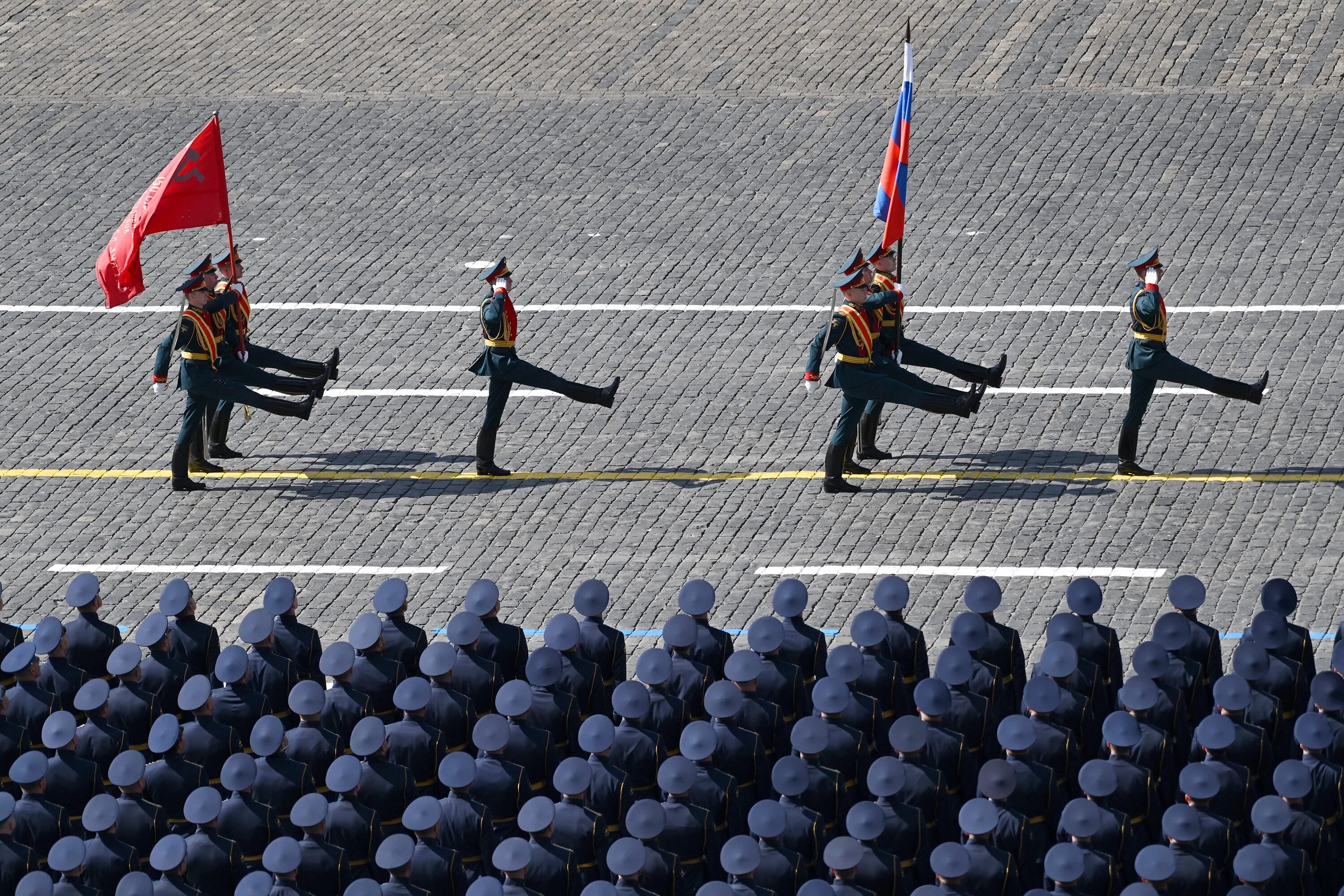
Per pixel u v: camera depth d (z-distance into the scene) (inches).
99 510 2411.4
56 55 3912.4
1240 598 2086.6
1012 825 1413.6
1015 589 2135.8
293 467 2524.6
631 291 2992.1
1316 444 2444.6
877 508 2347.4
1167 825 1338.6
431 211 3289.9
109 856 1424.7
